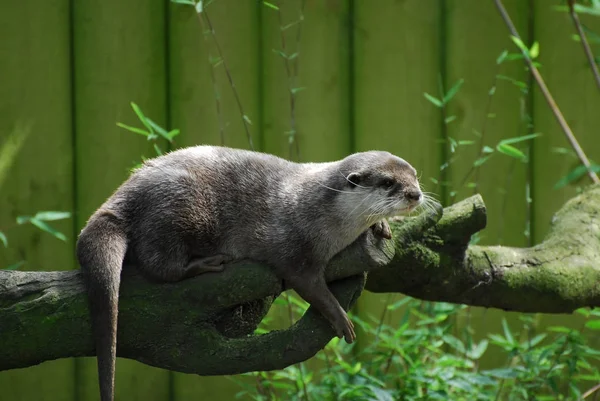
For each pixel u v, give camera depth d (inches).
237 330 223.5
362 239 224.5
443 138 334.6
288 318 320.8
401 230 241.8
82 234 210.5
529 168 340.2
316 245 217.8
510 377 284.4
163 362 212.8
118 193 218.7
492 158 337.4
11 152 310.7
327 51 327.3
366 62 329.7
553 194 341.7
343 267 221.1
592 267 264.5
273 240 219.1
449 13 332.5
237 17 320.2
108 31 314.8
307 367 325.4
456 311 308.5
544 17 337.1
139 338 209.3
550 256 263.6
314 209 219.6
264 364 212.2
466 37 334.3
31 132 312.2
